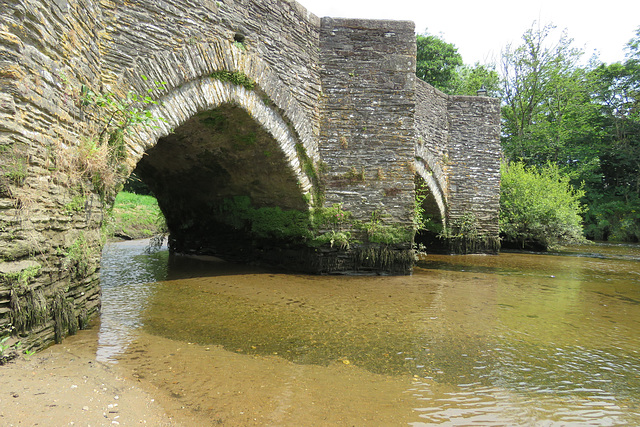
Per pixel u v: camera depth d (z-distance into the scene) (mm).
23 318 3053
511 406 2920
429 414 2764
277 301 6027
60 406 2449
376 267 8617
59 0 3598
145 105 5246
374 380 3312
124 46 5000
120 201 19578
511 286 7996
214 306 5594
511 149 23547
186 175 9500
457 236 14008
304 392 3037
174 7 5637
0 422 2150
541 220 15922
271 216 9070
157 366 3359
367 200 8609
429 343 4309
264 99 7230
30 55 3145
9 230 2900
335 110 8625
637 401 3061
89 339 3854
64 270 3711
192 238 11148
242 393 2963
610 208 25047
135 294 6172
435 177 13328
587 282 8750
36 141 3223
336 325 4883
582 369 3691
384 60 8750
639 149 24891
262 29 7152
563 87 22328
